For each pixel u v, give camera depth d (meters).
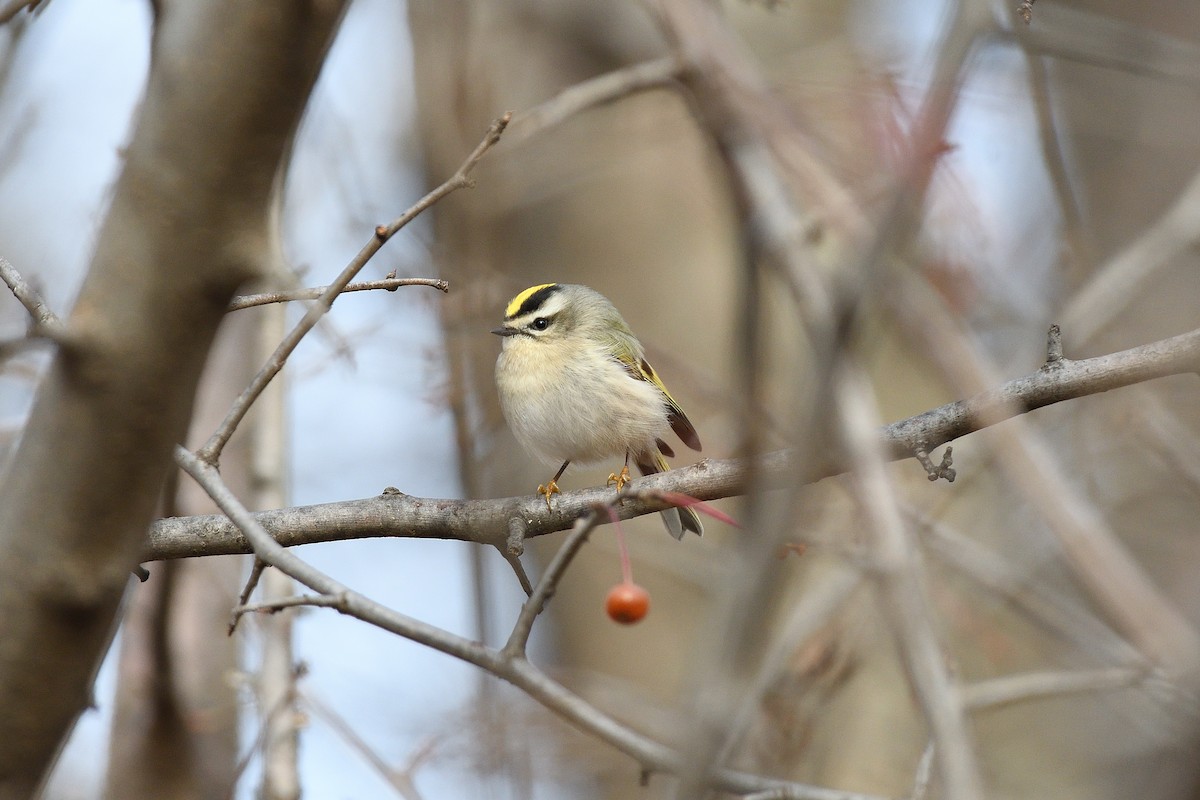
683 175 15.73
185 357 4.64
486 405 14.43
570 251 15.63
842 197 9.55
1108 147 18.45
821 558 13.53
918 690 5.08
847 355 4.33
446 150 14.57
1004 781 15.03
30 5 6.56
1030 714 15.66
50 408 4.71
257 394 6.89
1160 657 5.08
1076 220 12.67
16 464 4.83
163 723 11.29
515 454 15.03
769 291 12.69
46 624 4.78
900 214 4.45
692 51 11.43
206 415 13.11
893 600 5.35
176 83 4.41
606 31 15.93
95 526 4.76
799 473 4.19
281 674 10.54
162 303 4.56
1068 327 11.77
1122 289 11.80
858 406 5.85
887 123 9.78
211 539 8.27
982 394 6.91
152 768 11.24
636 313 15.48
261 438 11.45
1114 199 18.00
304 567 6.05
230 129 4.40
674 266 15.59
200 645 12.27
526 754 12.50
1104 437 13.70
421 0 14.85
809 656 11.37
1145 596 5.25
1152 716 11.96
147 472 4.77
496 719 12.59
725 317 15.47
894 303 7.20
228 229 4.51
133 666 11.59
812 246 9.60
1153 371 7.55
